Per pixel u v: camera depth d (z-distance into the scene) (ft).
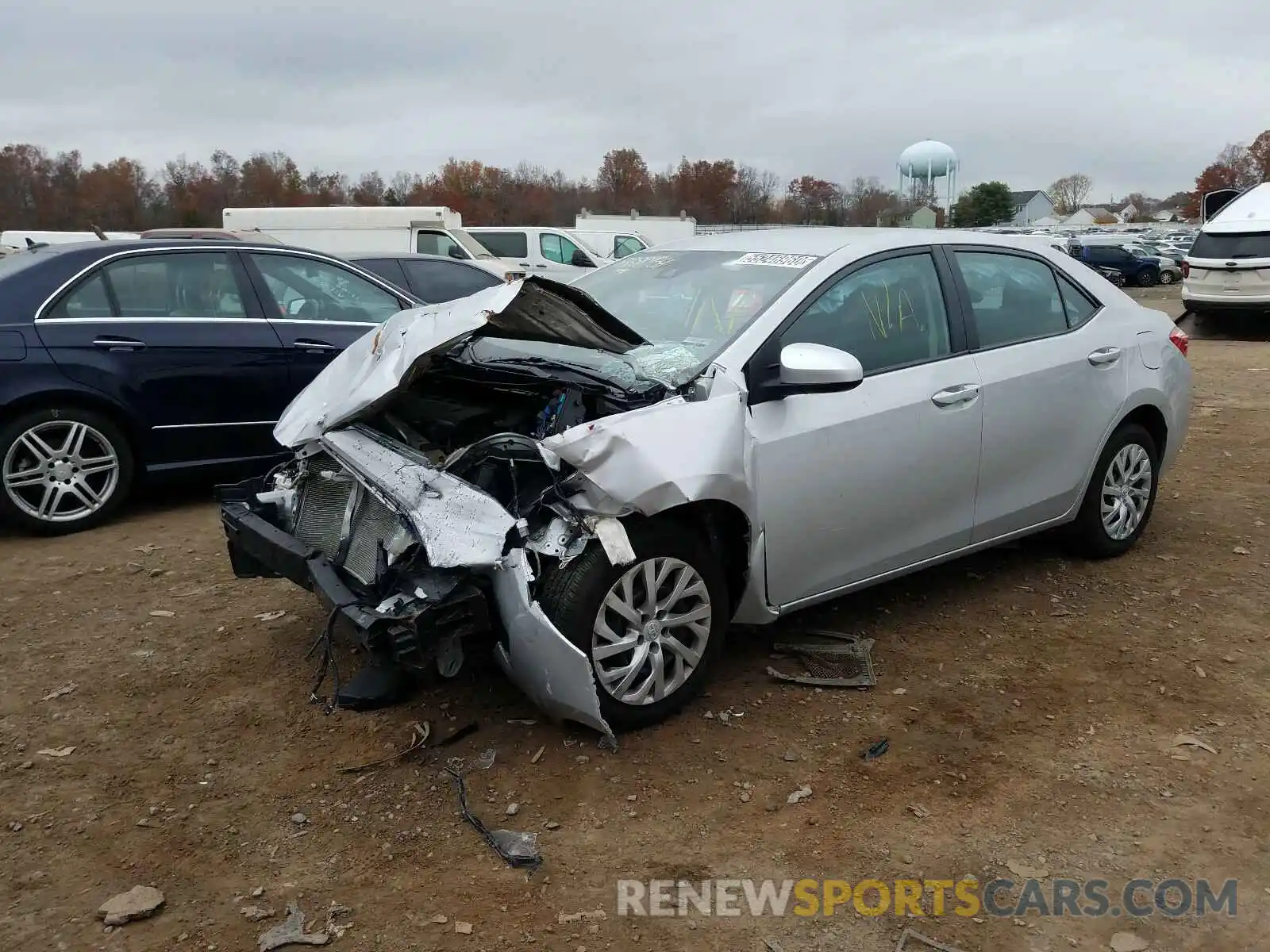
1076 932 8.82
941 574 16.80
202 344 19.99
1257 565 17.22
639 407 11.27
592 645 11.12
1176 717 12.32
